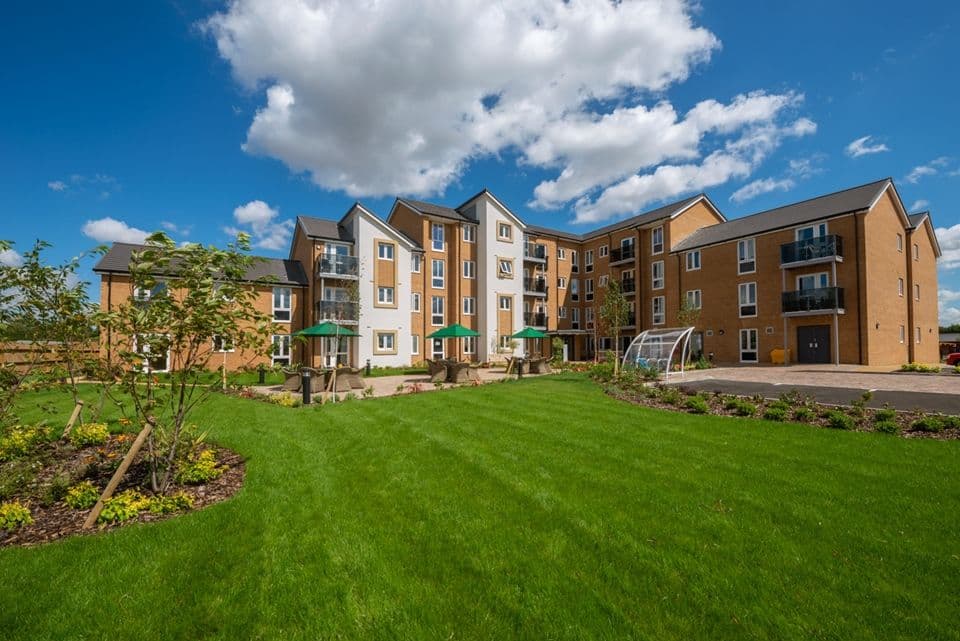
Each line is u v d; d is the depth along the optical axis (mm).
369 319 27688
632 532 3838
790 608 2861
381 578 3186
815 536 3748
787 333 24125
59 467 5602
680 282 29875
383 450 6406
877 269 22375
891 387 12898
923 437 6809
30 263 5605
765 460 5758
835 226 22500
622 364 18375
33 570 3236
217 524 3980
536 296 35844
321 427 7961
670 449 6320
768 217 27000
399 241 29125
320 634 2656
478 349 32344
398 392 13867
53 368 6422
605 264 36562
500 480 5094
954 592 3008
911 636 2617
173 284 4598
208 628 2697
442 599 2971
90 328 5895
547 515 4180
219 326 4652
